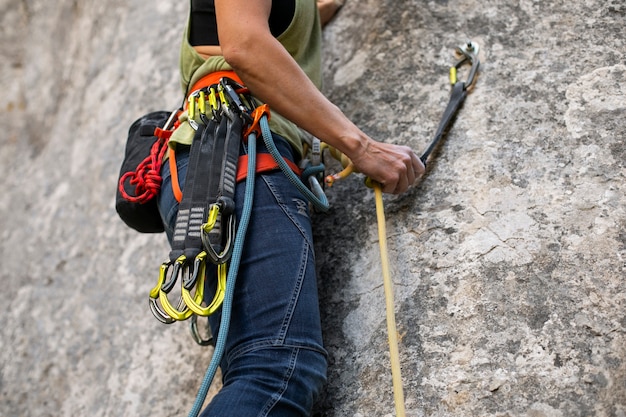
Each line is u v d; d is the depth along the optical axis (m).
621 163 2.05
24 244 3.50
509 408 1.78
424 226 2.13
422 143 2.31
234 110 1.94
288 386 1.73
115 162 3.33
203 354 2.46
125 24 3.85
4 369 3.05
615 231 1.94
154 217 2.16
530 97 2.26
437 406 1.85
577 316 1.85
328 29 2.82
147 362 2.58
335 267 2.21
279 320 1.77
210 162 1.87
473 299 1.96
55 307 3.09
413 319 1.99
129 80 3.56
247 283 1.80
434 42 2.52
